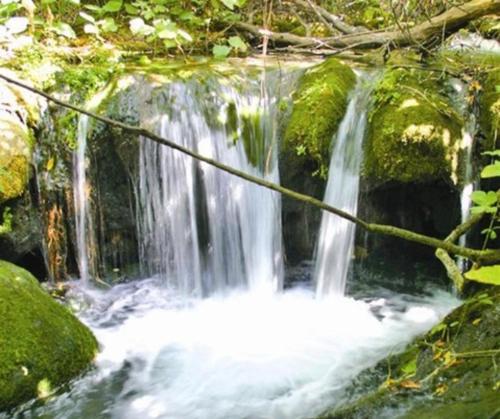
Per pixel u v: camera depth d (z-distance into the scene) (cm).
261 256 497
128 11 554
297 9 654
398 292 477
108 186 479
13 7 504
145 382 355
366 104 464
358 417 219
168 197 477
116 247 494
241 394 342
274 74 509
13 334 326
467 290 375
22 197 437
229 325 437
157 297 477
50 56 504
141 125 460
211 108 478
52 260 473
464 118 439
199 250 486
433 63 500
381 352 386
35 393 322
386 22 614
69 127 466
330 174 470
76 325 365
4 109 435
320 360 378
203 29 614
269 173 485
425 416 193
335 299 473
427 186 443
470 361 219
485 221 418
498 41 546
